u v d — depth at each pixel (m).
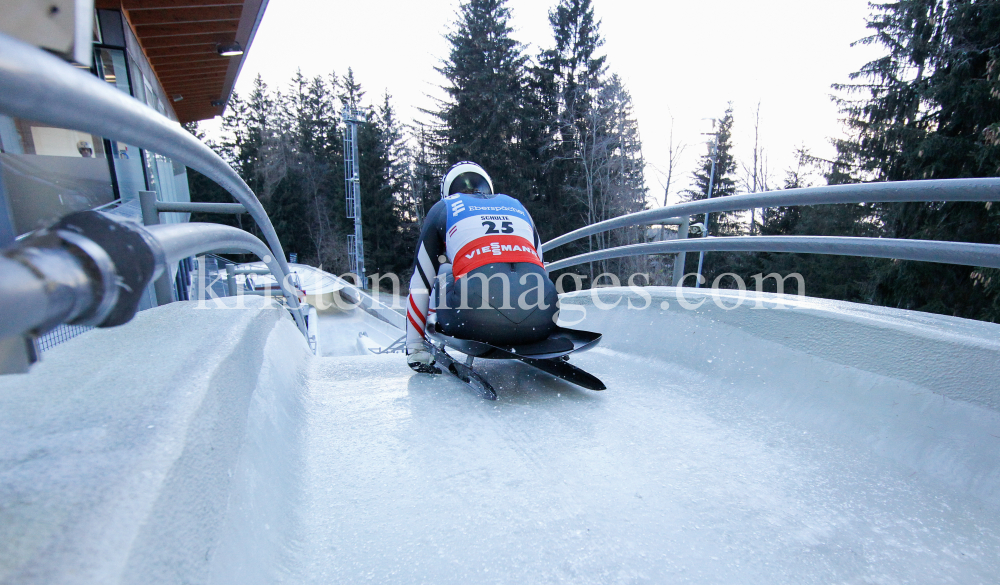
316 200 53.22
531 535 1.26
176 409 0.85
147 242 0.61
